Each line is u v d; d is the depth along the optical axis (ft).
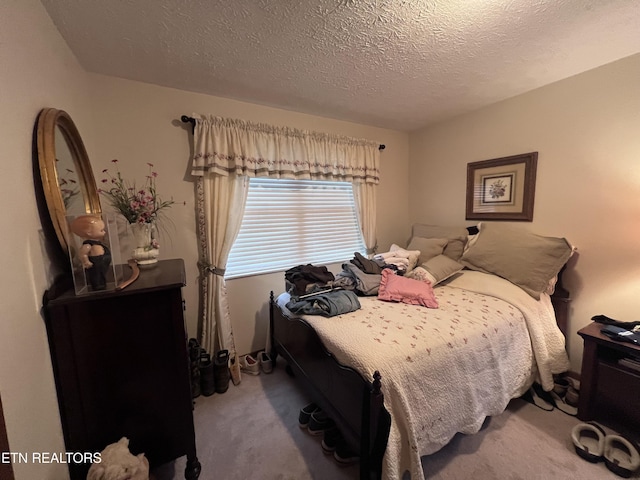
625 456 4.60
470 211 9.13
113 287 3.74
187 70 6.03
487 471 4.53
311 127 8.96
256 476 4.56
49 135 3.55
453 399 4.50
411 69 6.07
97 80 6.15
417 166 10.93
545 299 6.69
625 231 6.03
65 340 3.51
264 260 8.63
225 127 7.34
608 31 4.85
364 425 3.86
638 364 4.97
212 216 7.41
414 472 3.85
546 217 7.32
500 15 4.38
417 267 7.97
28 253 3.13
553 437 5.22
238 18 4.36
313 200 9.39
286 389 6.91
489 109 8.34
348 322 5.35
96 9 4.09
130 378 3.84
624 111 5.88
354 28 4.64
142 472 3.51
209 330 7.48
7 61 2.93
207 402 6.42
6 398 2.51
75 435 3.67
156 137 6.84
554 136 7.01
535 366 6.08
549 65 6.06
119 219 5.92
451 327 5.10
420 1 4.04
